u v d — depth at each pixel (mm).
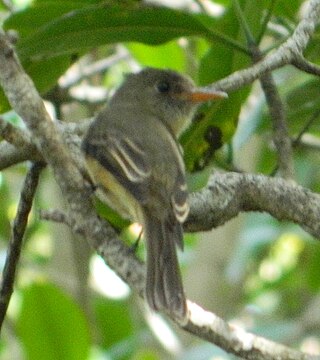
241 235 16312
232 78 9664
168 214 8281
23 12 10906
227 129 10758
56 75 11023
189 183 14125
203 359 13344
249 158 15492
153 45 10445
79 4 11000
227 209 8875
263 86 10500
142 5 10344
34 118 7750
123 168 8664
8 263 8797
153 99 10289
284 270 18484
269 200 9023
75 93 14148
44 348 10922
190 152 10789
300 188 9117
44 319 10922
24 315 10867
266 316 17188
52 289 10875
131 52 14438
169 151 8875
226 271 16172
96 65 15102
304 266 18359
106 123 9352
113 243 7793
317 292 16859
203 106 10664
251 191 8984
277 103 10438
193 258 16344
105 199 9195
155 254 7941
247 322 16266
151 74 10398
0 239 15602
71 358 10922
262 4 10930
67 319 10914
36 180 8492
